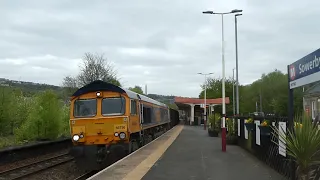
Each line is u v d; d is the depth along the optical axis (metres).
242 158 14.75
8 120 22.73
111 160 15.20
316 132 7.60
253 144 15.80
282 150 10.09
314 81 7.38
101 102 15.70
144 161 13.71
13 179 13.02
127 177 10.30
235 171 11.30
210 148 19.34
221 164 12.95
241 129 19.98
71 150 15.48
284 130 9.45
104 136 15.37
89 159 15.25
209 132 31.33
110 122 15.41
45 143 21.52
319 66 7.07
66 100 44.72
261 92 63.78
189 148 19.23
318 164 7.63
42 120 23.23
